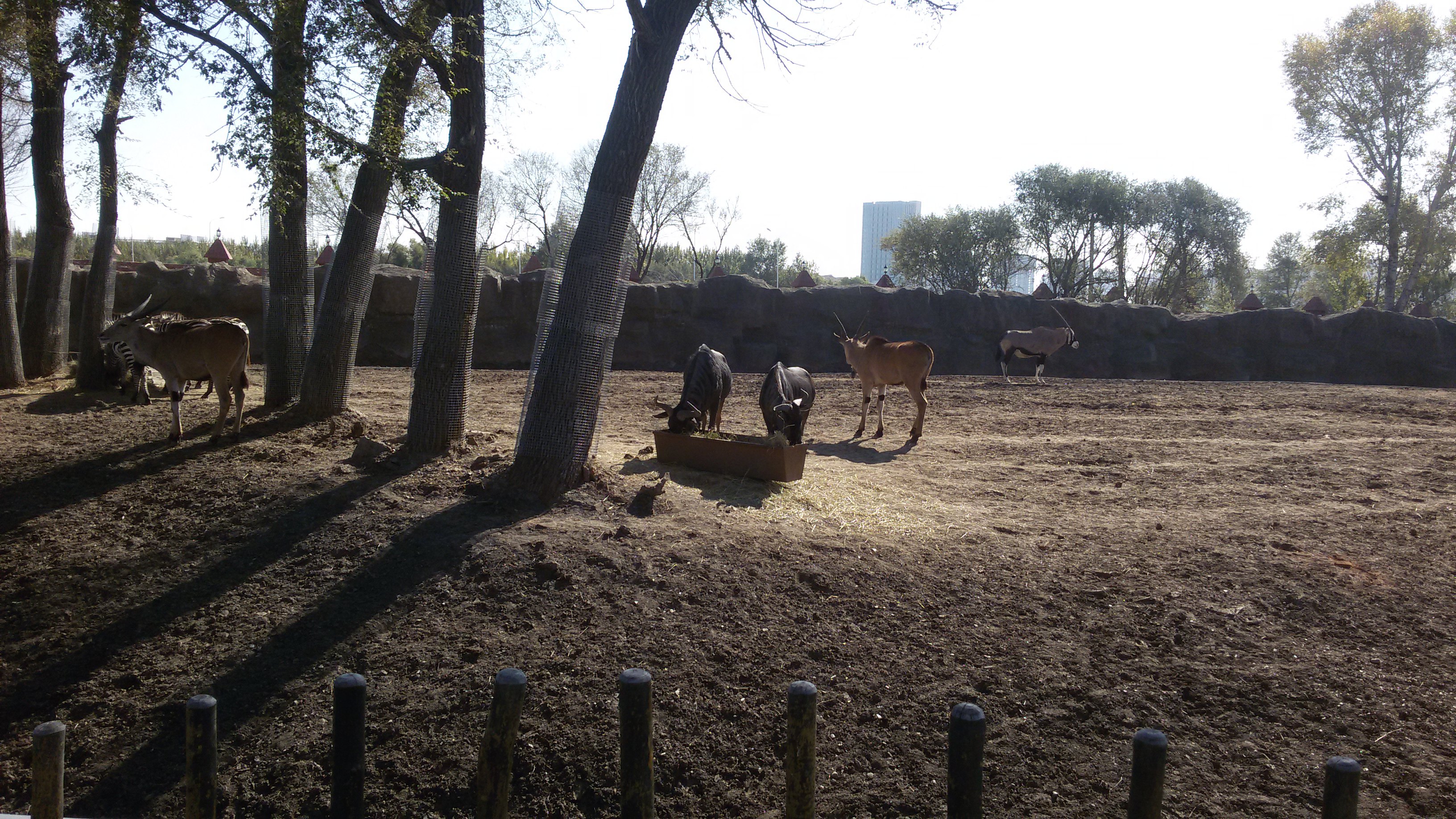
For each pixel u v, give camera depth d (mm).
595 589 6227
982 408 17453
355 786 3352
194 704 3277
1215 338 26109
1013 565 7242
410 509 7359
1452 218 37312
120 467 8508
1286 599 6828
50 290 14164
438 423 8727
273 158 7395
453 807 4656
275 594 6309
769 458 8680
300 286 10820
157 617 6129
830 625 6074
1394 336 26078
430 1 8156
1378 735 5227
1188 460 12133
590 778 4781
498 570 6367
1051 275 48500
